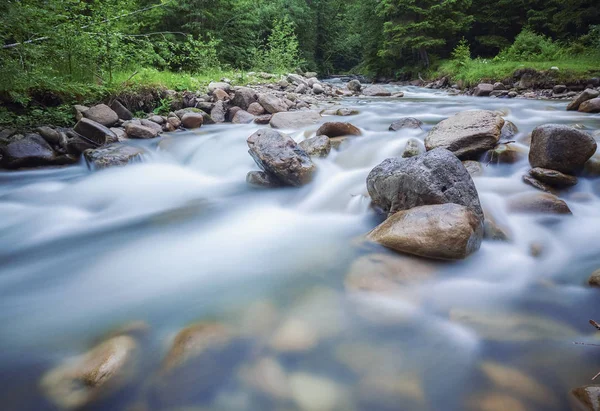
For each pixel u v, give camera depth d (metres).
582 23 19.25
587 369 1.94
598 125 6.57
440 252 2.92
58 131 6.21
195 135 7.34
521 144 5.04
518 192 4.01
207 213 4.59
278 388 1.91
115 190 5.33
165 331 2.36
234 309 2.58
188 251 3.60
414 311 2.49
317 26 34.31
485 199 3.93
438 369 2.01
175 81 9.52
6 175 5.55
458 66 19.31
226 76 13.09
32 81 5.89
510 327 2.30
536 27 21.80
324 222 4.15
